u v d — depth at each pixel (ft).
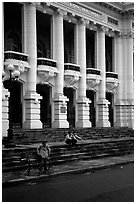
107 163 58.70
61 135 81.20
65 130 87.92
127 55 121.80
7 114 74.02
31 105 85.71
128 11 119.14
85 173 50.98
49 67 91.71
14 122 88.43
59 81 95.45
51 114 94.79
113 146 76.64
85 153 65.41
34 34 88.12
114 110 122.11
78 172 51.26
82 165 56.13
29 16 87.56
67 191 38.09
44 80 92.58
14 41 101.60
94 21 108.88
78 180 44.93
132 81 121.39
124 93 122.21
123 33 122.31
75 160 61.21
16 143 67.41
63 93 102.63
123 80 122.42
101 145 73.82
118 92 121.80
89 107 113.09
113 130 104.63
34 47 88.02
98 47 113.29
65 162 58.80
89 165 56.08
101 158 66.33
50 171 49.65
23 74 86.48
